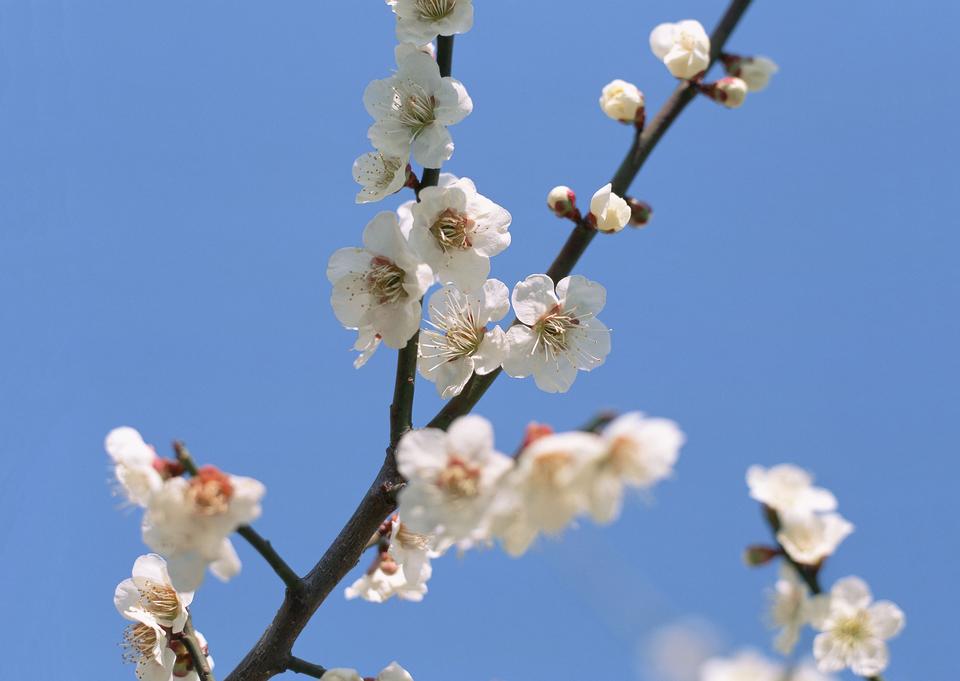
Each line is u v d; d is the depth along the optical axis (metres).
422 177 4.62
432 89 4.65
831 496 3.31
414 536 4.61
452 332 4.50
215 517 3.19
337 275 4.32
